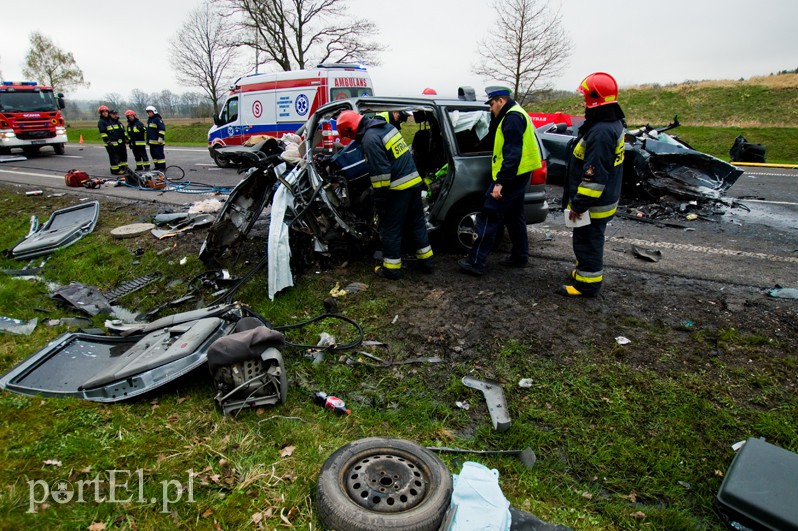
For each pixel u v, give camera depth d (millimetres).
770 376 3113
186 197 8617
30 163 14328
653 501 2365
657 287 4441
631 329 3697
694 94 28359
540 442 2697
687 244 5789
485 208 4445
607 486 2438
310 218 4680
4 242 6727
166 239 6098
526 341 3580
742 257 5270
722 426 2736
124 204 7965
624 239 6027
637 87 31875
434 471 2238
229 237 5035
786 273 4754
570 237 6156
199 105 34875
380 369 3387
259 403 2896
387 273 4629
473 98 5379
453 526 1972
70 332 3846
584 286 4164
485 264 5016
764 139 18875
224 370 2826
